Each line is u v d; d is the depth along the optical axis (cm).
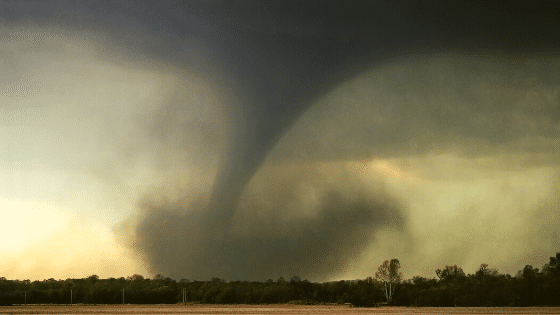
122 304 12644
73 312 7800
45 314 7169
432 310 8319
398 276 12156
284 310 8456
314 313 7375
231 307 10175
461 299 10812
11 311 8181
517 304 10525
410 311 7962
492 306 10500
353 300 11225
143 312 7762
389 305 11194
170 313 7394
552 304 10319
